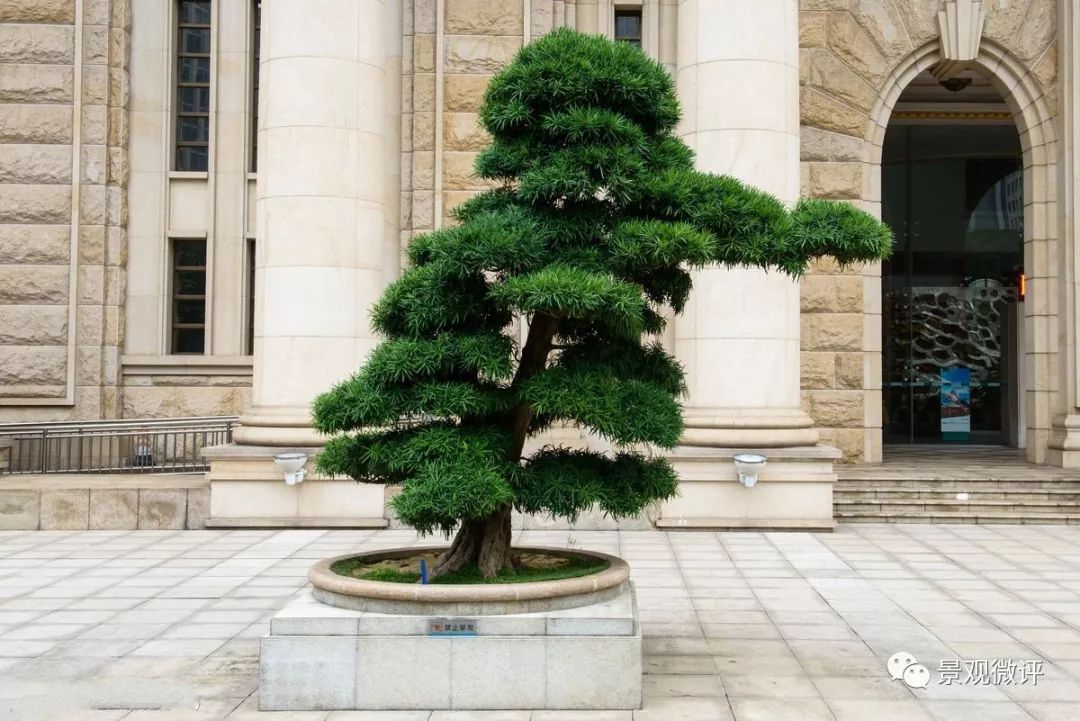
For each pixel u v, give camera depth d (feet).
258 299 46.68
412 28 55.01
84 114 56.44
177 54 58.54
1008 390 73.26
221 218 57.62
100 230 56.24
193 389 56.70
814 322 57.47
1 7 56.18
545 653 20.59
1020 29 58.08
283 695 20.68
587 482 22.13
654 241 20.44
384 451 21.93
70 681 22.70
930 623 28.04
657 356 24.08
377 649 20.71
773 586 33.12
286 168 45.73
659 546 40.88
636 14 57.00
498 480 20.67
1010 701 21.21
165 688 22.17
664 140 23.66
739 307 45.16
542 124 22.18
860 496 48.96
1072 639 26.25
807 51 57.77
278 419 45.32
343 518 45.14
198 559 37.70
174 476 49.19
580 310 19.66
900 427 73.92
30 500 44.91
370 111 46.93
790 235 21.62
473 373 22.54
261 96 47.14
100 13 56.65
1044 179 58.29
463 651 20.63
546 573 23.15
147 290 57.11
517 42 54.70
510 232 20.81
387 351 21.71
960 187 73.77
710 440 44.70
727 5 45.65
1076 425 55.52
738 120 45.29
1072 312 56.44
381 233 47.73
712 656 24.68
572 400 20.94
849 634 26.84
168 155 57.47
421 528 21.31
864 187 58.08
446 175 54.49
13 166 55.93
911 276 74.02
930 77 66.90
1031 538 43.06
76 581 33.73
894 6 58.08
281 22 46.16
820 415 57.36
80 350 55.88
